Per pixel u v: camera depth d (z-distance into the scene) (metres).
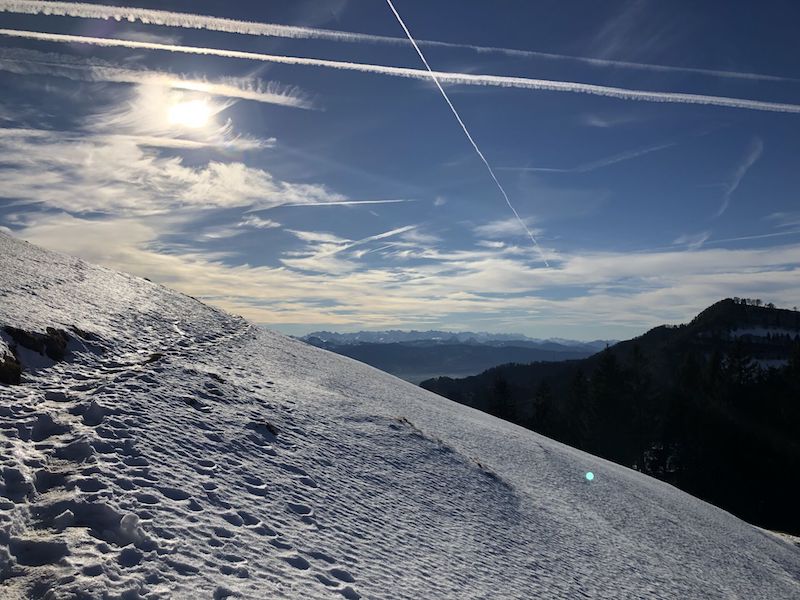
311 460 12.98
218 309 35.47
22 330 13.42
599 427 90.38
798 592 22.08
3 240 25.53
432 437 20.72
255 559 7.34
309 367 27.66
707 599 15.59
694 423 83.31
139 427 10.37
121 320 20.36
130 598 5.51
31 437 8.96
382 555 9.44
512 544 13.41
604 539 17.73
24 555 5.98
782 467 73.38
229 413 13.66
